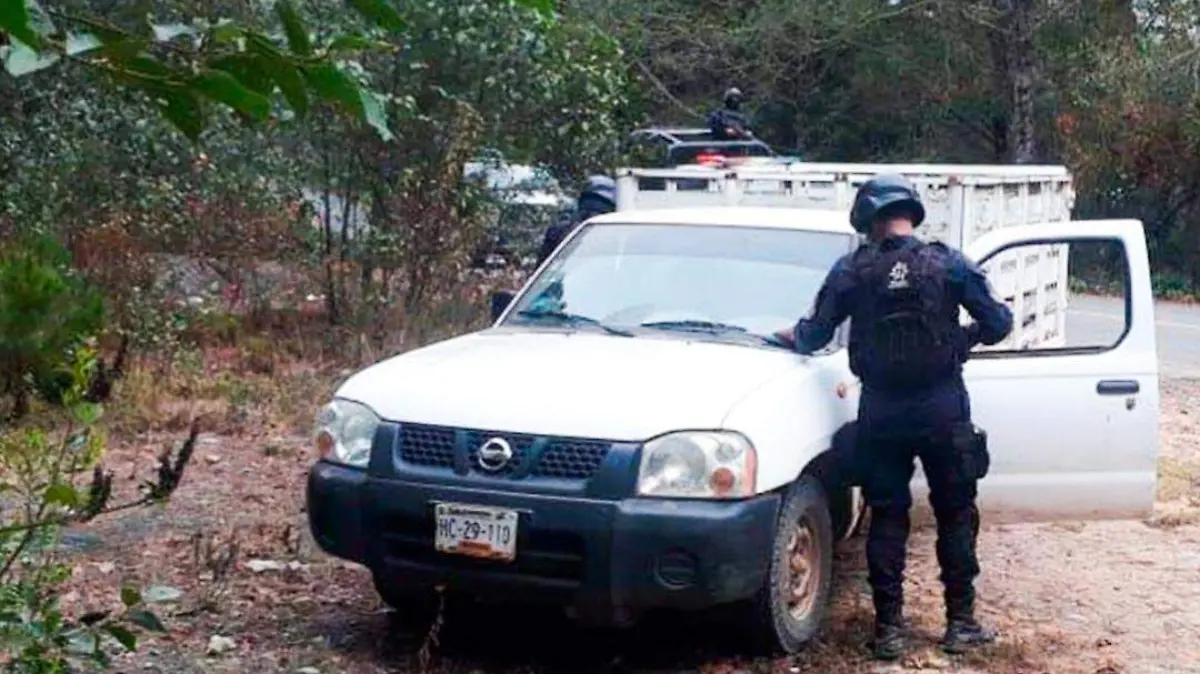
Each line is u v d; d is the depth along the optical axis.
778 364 6.23
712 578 5.45
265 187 14.25
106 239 12.10
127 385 10.74
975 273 6.00
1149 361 6.69
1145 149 30.17
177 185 13.69
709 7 31.92
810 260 7.02
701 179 9.64
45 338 5.20
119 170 12.99
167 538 7.59
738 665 5.96
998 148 33.59
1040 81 31.17
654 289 6.99
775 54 31.77
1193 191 30.42
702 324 6.72
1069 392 6.63
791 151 34.62
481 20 14.06
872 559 6.12
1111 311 20.22
